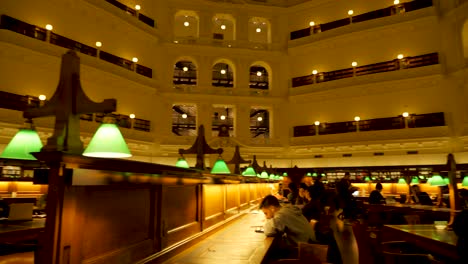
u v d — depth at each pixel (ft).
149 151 72.28
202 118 77.66
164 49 78.38
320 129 77.00
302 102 80.48
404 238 17.83
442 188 41.52
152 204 10.26
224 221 18.45
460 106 64.90
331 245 17.87
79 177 6.78
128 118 69.51
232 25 95.30
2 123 49.08
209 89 78.79
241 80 81.76
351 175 71.10
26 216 17.75
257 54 82.64
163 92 75.92
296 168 72.84
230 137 77.10
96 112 8.26
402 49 71.97
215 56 81.25
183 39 79.71
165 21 79.46
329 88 76.74
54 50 57.21
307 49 81.25
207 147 23.20
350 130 73.92
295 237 15.26
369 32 74.23
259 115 97.76
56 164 6.43
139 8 74.79
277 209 17.04
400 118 69.56
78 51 62.44
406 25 71.00
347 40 76.95
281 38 84.99
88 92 63.16
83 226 7.07
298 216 15.57
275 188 49.44
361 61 75.87
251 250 12.35
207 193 15.97
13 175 43.37
